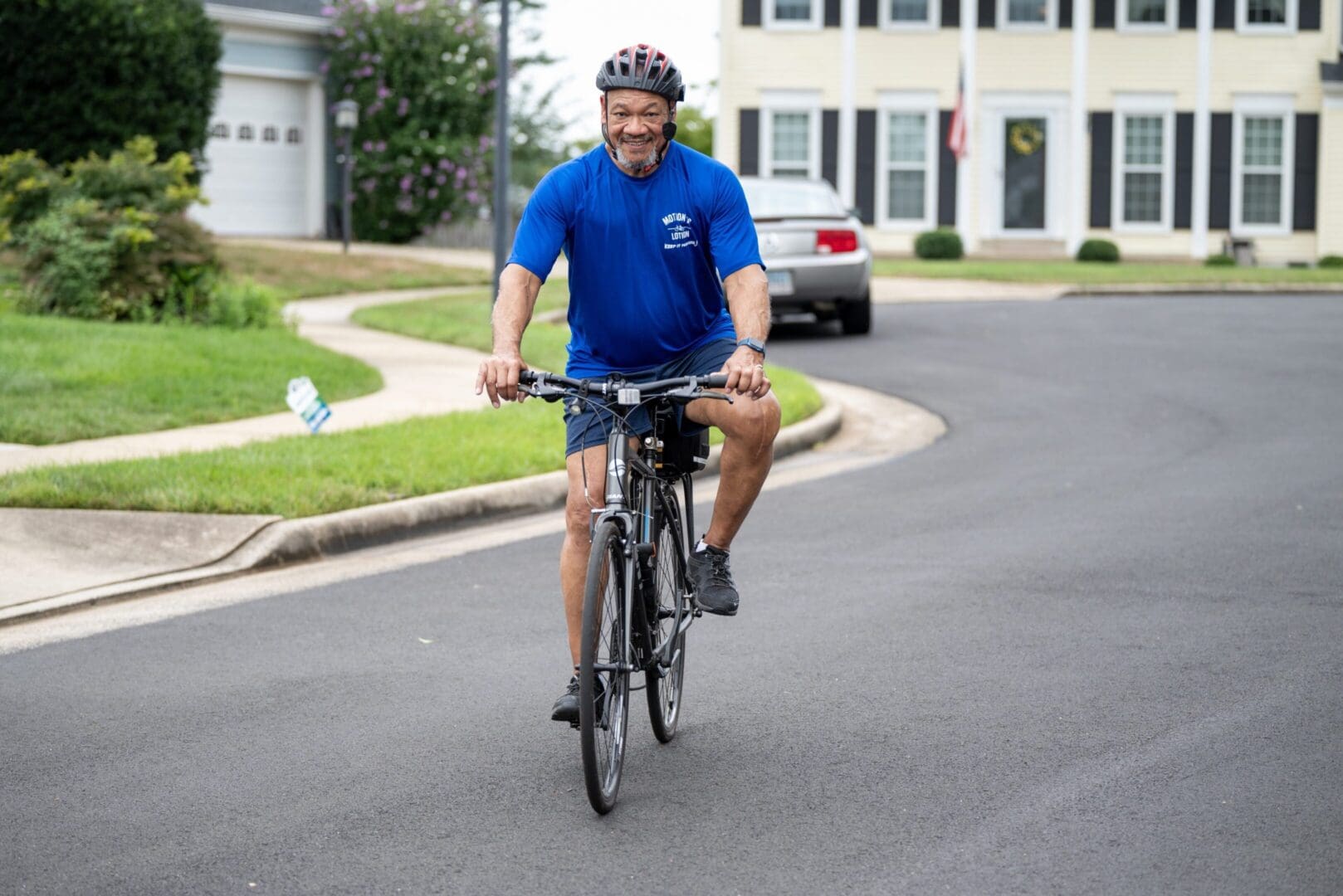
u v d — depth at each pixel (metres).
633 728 6.43
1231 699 6.57
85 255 18.77
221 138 35.34
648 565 5.70
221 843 5.13
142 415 13.00
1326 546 9.58
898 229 38.94
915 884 4.74
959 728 6.28
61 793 5.61
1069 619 7.97
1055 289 28.66
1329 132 38.75
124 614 8.27
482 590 8.77
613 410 5.65
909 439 14.30
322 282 26.11
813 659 7.33
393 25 36.31
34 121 27.31
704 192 5.88
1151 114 38.84
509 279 5.79
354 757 6.00
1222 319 23.31
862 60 38.47
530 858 5.00
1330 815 5.24
